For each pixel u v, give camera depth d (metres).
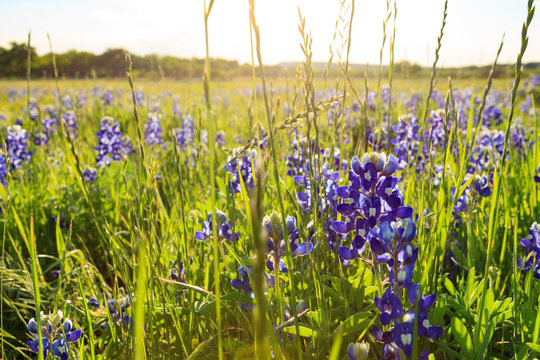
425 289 2.12
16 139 5.09
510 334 2.23
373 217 1.76
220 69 30.48
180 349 2.29
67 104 12.51
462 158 2.47
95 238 4.34
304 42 1.97
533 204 3.45
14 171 4.70
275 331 1.76
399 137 4.16
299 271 2.38
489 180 3.59
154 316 2.20
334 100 2.08
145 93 14.39
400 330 1.55
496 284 2.39
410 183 2.67
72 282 3.25
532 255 2.53
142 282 1.25
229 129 8.21
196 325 2.30
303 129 3.02
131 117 9.67
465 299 2.25
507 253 2.92
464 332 1.86
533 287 2.41
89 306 2.76
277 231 1.72
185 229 2.37
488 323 1.86
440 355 2.10
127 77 1.96
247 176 2.77
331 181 2.34
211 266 2.65
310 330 1.88
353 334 2.05
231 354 2.18
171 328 2.37
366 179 1.79
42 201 4.59
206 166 5.14
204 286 2.39
